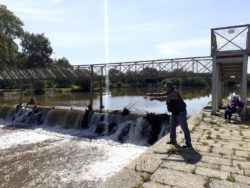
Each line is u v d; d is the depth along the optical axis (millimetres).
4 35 50688
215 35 13758
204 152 6668
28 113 27609
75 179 11961
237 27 13281
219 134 8867
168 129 17531
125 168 5547
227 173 5340
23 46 72062
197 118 12336
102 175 12344
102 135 20578
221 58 13781
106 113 21953
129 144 17969
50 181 11844
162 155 6395
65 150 16688
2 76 40125
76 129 22828
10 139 19891
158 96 7062
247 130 9578
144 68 25250
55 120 25219
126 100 40688
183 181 4941
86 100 42938
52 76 34125
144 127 18672
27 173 12906
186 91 54500
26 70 37406
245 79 13219
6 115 30000
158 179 5008
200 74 22062
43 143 18578
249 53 13195
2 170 13391
